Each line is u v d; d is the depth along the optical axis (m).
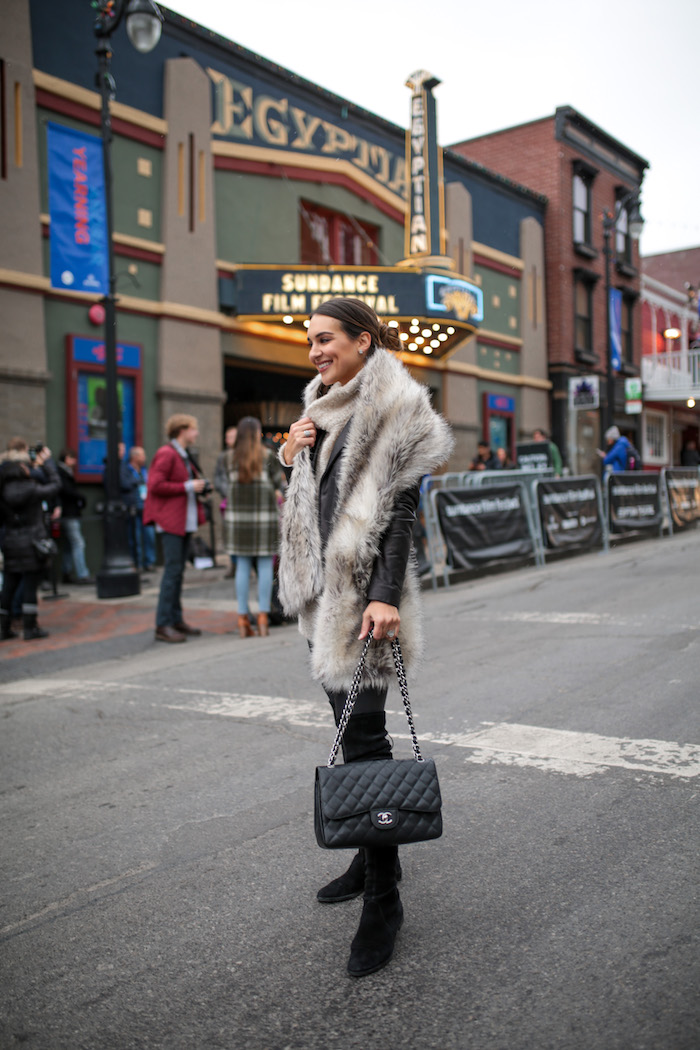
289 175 14.80
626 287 25.69
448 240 18.86
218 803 3.49
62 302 11.57
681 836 2.91
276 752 4.11
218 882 2.81
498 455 16.39
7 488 7.46
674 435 31.88
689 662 5.43
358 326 2.46
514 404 21.22
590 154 23.94
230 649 6.88
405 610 2.41
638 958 2.21
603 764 3.65
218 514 13.55
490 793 3.39
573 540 12.11
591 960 2.21
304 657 6.34
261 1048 1.95
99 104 11.98
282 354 14.78
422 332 15.28
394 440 2.28
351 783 2.10
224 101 13.74
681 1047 1.86
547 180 22.75
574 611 7.58
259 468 7.23
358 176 16.12
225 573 11.77
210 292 13.50
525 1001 2.06
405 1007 2.07
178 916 2.60
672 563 10.62
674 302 30.19
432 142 15.57
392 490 2.27
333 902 2.63
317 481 2.47
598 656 5.73
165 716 4.91
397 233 17.41
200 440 13.41
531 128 23.03
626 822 3.05
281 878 2.81
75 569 11.09
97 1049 1.99
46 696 5.61
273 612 7.93
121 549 9.92
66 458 11.11
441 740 4.10
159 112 12.91
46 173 11.32
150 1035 2.03
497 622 7.28
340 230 16.17
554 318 22.66
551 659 5.73
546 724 4.27
